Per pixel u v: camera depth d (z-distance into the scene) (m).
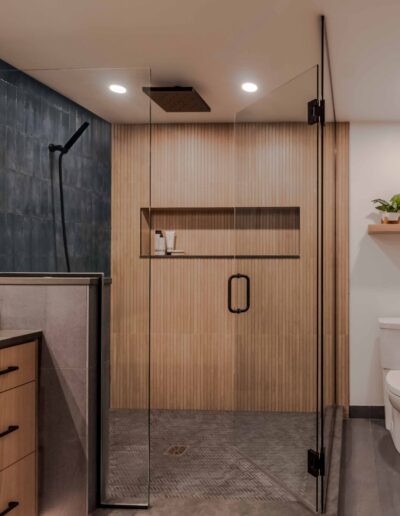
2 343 1.80
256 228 2.73
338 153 3.66
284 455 2.45
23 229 2.44
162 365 3.82
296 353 2.39
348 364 3.62
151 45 2.44
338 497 2.29
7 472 1.85
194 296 3.80
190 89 2.95
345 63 2.57
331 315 3.01
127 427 2.27
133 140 2.37
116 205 2.38
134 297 2.32
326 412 2.56
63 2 2.03
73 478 2.12
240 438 2.85
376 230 3.47
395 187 3.62
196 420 3.52
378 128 3.63
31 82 2.42
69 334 2.13
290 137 2.42
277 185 2.55
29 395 2.04
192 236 3.94
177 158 3.86
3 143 2.46
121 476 2.27
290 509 2.19
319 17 2.12
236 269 2.93
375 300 3.61
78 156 2.40
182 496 2.33
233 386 3.76
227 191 3.82
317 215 2.23
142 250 2.35
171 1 2.02
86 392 2.12
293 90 2.38
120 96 2.37
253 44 2.41
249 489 2.40
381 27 2.19
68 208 2.41
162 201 3.87
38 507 2.12
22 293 2.15
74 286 2.13
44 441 2.13
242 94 3.14
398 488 2.48
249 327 2.78
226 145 3.82
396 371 2.98
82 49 2.50
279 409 2.51
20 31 2.30
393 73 2.69
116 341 2.31
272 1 2.00
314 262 2.26
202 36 2.34
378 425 3.46
